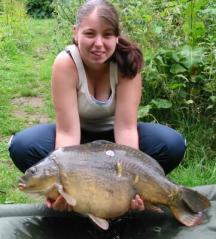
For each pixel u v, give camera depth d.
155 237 1.53
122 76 1.67
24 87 3.77
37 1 8.76
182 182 2.10
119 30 1.59
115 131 1.71
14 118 3.08
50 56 4.86
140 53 1.67
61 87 1.63
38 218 1.62
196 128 2.38
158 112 2.45
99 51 1.57
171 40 2.59
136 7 2.73
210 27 2.63
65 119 1.65
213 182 2.10
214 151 2.31
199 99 2.42
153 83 2.46
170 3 2.76
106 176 1.43
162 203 1.51
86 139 1.81
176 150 1.81
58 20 3.74
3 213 1.63
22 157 1.78
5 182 2.21
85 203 1.42
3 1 6.39
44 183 1.42
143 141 1.81
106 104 1.69
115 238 1.54
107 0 1.61
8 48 5.14
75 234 1.54
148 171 1.48
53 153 1.45
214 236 1.52
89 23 1.55
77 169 1.42
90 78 1.67
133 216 1.63
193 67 2.41
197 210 1.57
